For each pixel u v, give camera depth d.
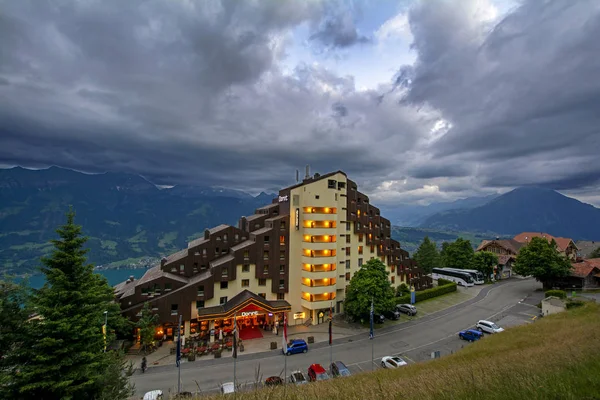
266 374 42.72
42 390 25.86
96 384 26.62
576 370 12.70
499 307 69.56
